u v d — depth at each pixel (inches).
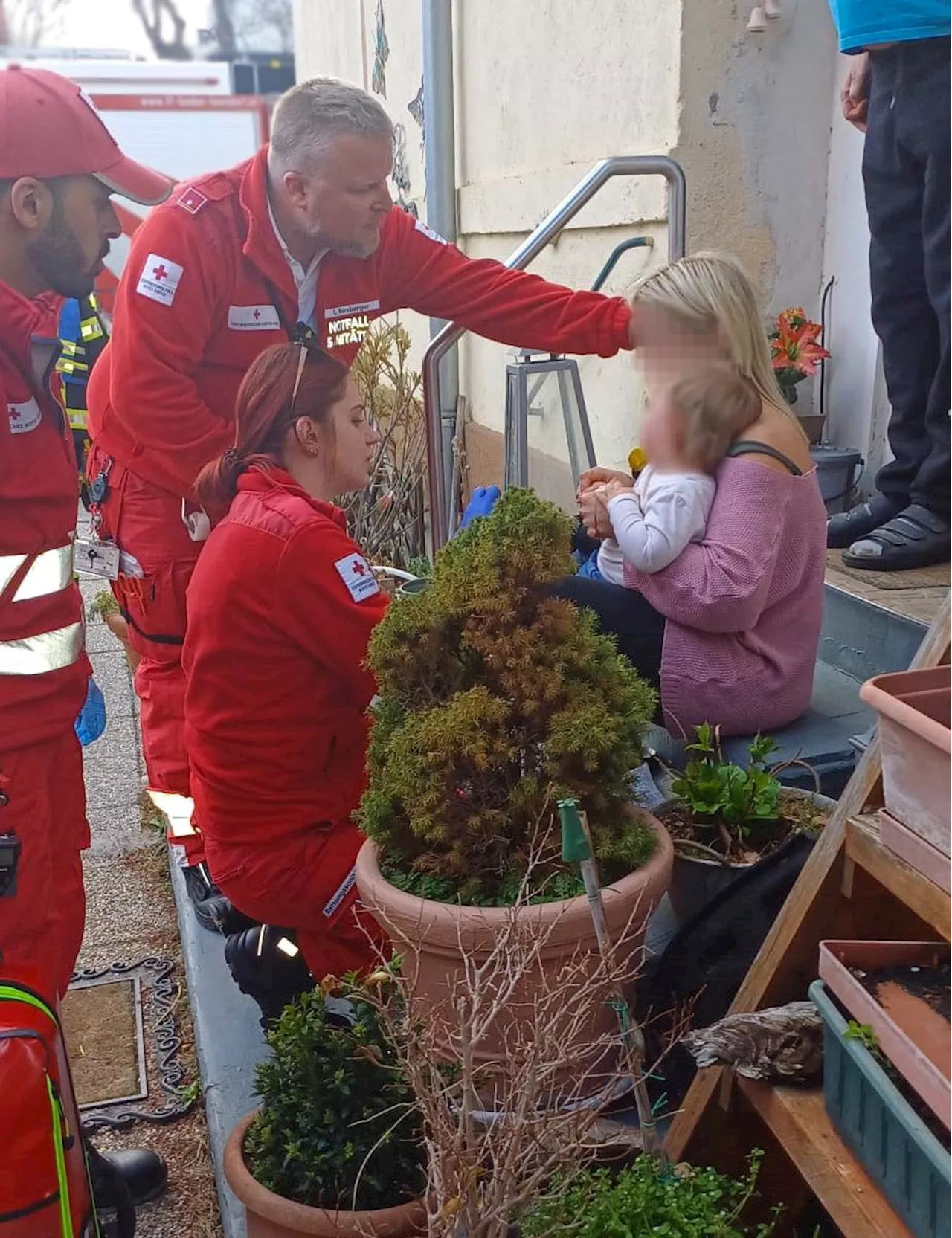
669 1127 72.6
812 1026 61.4
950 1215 48.9
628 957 66.1
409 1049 59.0
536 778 70.2
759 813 86.6
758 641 110.4
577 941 66.1
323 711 90.0
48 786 83.6
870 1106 54.1
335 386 94.2
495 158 238.2
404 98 307.6
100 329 168.2
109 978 127.0
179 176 434.0
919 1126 50.3
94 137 77.2
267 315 119.9
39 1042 63.4
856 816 61.2
